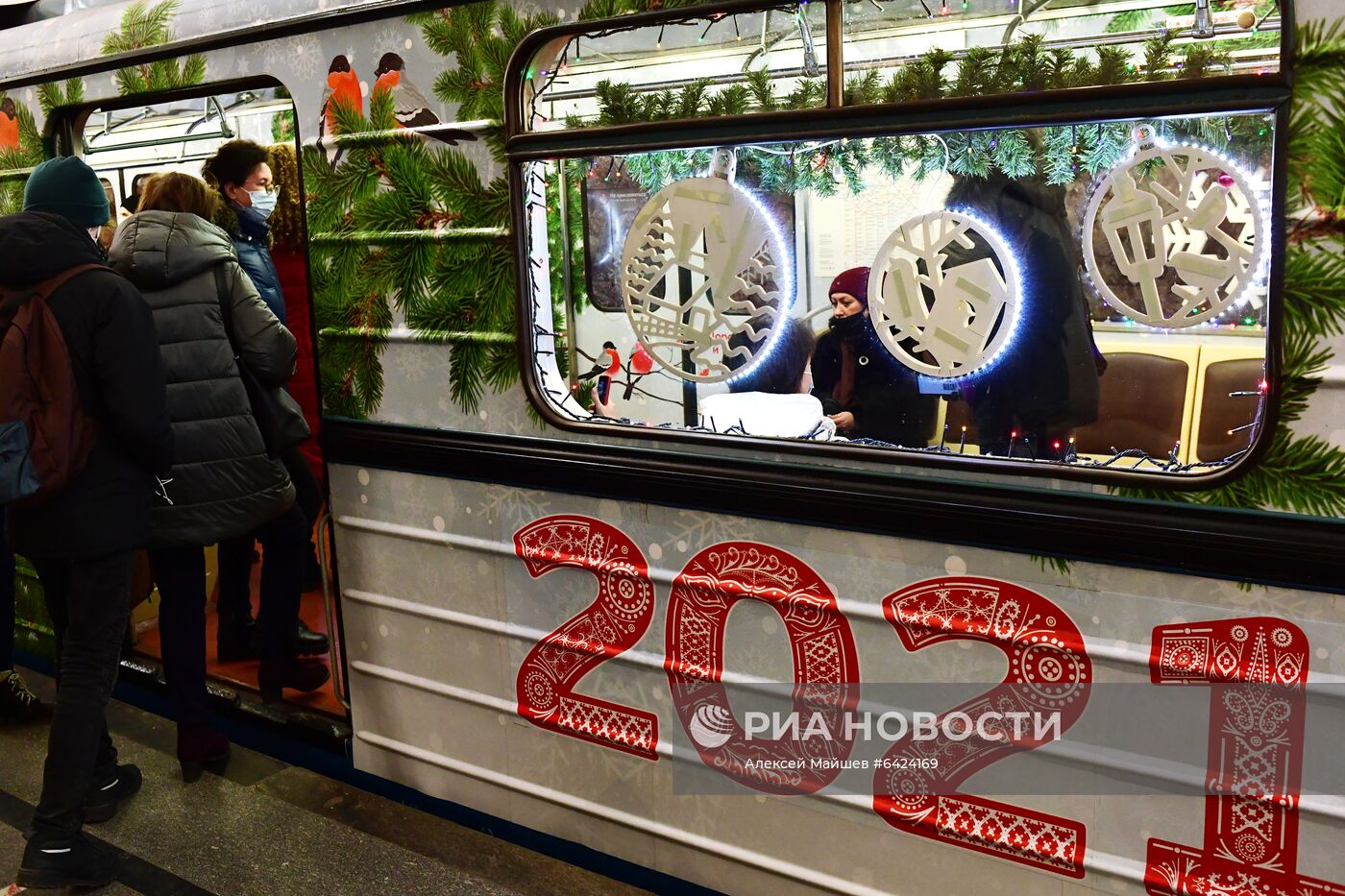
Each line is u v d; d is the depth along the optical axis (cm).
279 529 325
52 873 258
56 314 250
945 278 212
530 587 267
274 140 415
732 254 232
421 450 276
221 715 344
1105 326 267
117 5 322
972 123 191
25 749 336
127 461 262
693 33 264
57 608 291
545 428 257
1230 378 256
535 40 238
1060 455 227
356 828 293
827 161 224
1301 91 165
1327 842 182
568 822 274
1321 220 166
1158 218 189
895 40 266
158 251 292
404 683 296
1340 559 171
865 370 253
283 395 314
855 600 221
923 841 223
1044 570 199
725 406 258
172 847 285
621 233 260
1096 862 204
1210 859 193
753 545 231
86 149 349
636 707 255
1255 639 182
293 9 276
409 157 264
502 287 255
